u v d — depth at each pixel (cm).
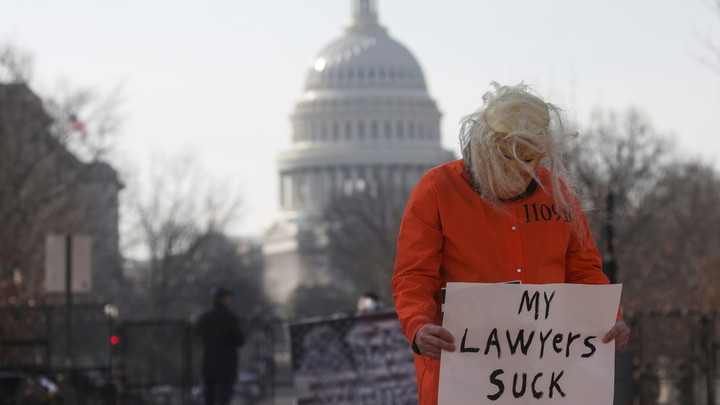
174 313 14850
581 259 917
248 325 5281
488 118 846
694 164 9475
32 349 3916
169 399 4650
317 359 2552
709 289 4966
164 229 12244
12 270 5147
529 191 877
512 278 872
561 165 862
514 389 835
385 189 16100
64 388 3519
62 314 3881
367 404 2528
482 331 830
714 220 8781
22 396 3659
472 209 873
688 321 3756
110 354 3756
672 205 8306
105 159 7856
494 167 845
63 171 7456
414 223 880
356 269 14088
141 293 13275
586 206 927
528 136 831
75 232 7094
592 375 850
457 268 880
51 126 7119
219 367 3528
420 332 827
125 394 4125
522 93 853
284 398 6912
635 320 3400
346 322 2541
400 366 2519
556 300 838
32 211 6328
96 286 10231
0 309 3772
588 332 850
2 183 5916
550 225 877
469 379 831
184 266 12675
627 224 6862
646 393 3481
